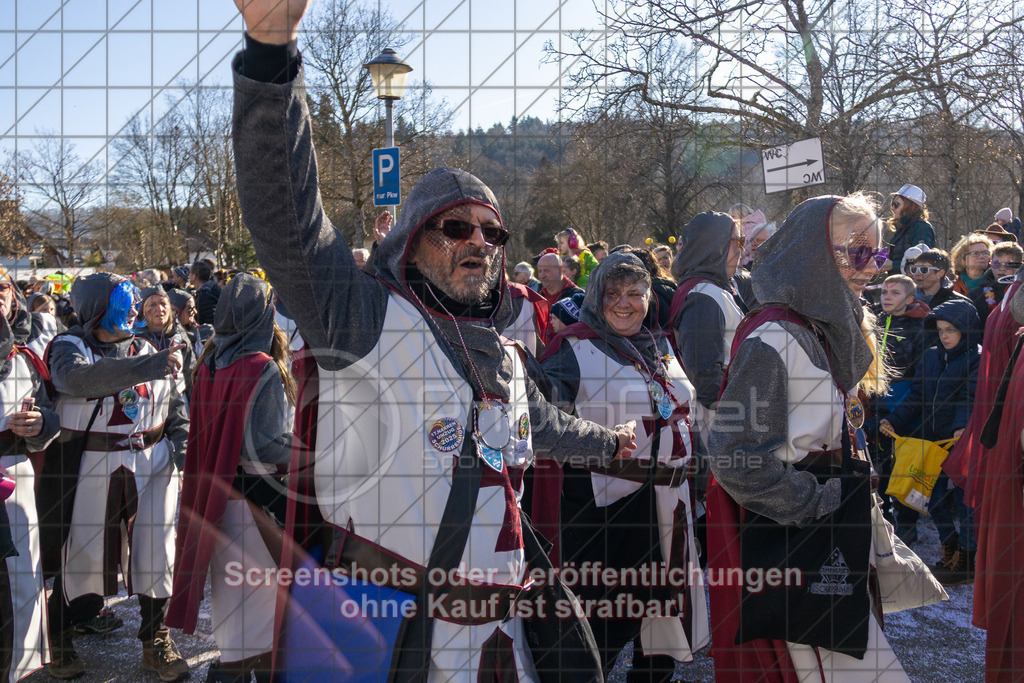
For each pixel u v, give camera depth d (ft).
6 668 8.65
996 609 7.32
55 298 14.37
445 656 5.49
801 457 5.97
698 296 7.89
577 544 7.61
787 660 6.25
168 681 9.84
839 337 5.98
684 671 9.65
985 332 8.74
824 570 5.92
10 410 9.05
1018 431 7.34
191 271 13.82
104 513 9.93
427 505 5.48
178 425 10.98
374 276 5.82
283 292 5.22
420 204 5.61
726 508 6.29
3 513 8.63
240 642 7.95
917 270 9.47
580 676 6.12
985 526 7.66
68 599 9.91
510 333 9.45
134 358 9.70
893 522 10.39
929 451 9.37
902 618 10.55
